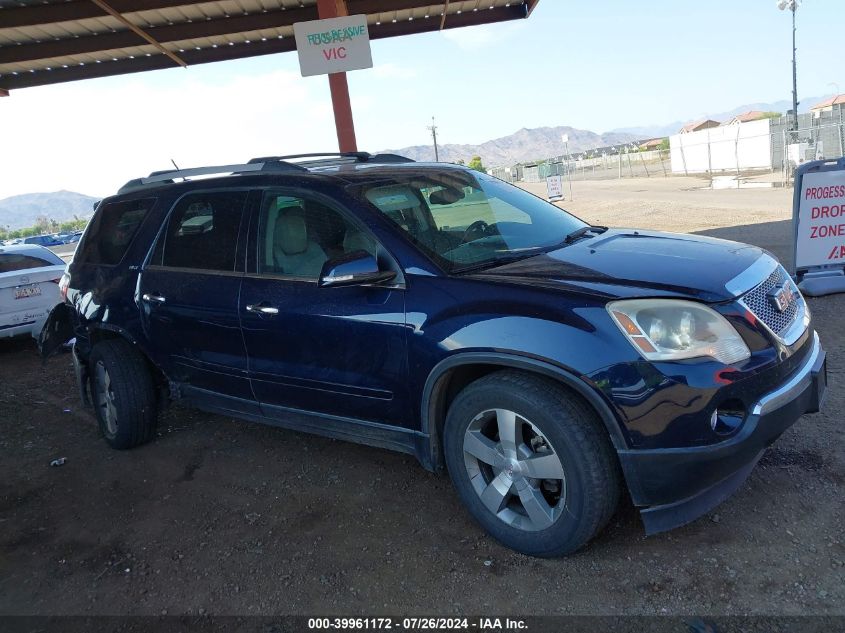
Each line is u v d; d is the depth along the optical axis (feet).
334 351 10.84
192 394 13.83
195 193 13.47
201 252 13.03
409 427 10.52
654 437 8.29
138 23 33.06
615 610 8.23
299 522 11.10
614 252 10.43
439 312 9.60
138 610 9.18
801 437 12.00
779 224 37.27
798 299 10.52
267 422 12.77
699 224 42.34
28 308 26.53
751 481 10.76
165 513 11.89
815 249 22.29
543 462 8.96
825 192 21.95
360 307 10.42
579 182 132.57
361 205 10.87
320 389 11.30
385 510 11.22
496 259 10.57
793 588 8.23
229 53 38.81
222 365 12.74
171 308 13.23
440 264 10.11
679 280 8.94
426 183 12.33
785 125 90.58
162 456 14.52
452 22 38.42
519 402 8.89
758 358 8.66
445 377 9.84
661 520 8.79
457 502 11.27
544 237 11.78
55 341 17.31
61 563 10.59
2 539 11.54
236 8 33.04
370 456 13.47
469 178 13.46
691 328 8.39
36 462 14.94
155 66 38.55
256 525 11.14
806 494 10.21
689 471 8.39
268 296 11.56
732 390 8.34
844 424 12.29
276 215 11.93
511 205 12.94
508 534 9.53
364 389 10.69
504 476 9.46
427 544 10.07
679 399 8.20
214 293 12.44
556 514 9.02
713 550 9.17
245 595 9.27
